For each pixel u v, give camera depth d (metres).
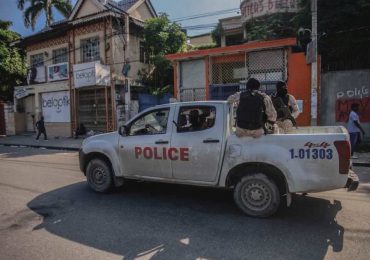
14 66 25.06
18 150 15.41
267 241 4.20
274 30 17.52
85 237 4.43
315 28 11.88
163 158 5.77
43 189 7.12
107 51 19.64
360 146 11.93
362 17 14.12
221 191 6.58
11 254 3.96
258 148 4.98
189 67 16.30
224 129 5.30
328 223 4.79
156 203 5.89
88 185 7.18
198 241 4.24
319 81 13.51
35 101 23.14
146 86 21.09
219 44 23.44
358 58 14.13
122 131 6.28
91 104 20.73
